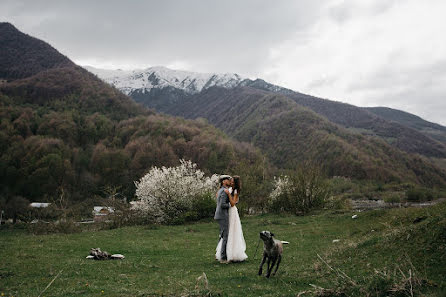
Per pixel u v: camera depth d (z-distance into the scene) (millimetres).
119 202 26609
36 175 61781
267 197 27734
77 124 94562
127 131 97250
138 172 70312
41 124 86250
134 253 11000
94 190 67250
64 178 65438
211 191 25375
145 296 5562
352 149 116812
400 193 77000
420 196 62688
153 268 8398
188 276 7328
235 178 9508
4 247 11461
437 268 5711
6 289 5961
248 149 99188
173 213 24297
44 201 59375
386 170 104688
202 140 89688
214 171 76875
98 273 7539
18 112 89750
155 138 89000
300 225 17922
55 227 19812
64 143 80312
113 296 5586
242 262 9078
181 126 100375
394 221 11438
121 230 18844
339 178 95625
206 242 13758
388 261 6625
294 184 24781
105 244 12945
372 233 10984
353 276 6211
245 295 5594
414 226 7781
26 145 71062
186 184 24922
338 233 13828
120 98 135125
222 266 8594
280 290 5828
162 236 15867
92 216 39094
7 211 47812
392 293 5105
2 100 101938
